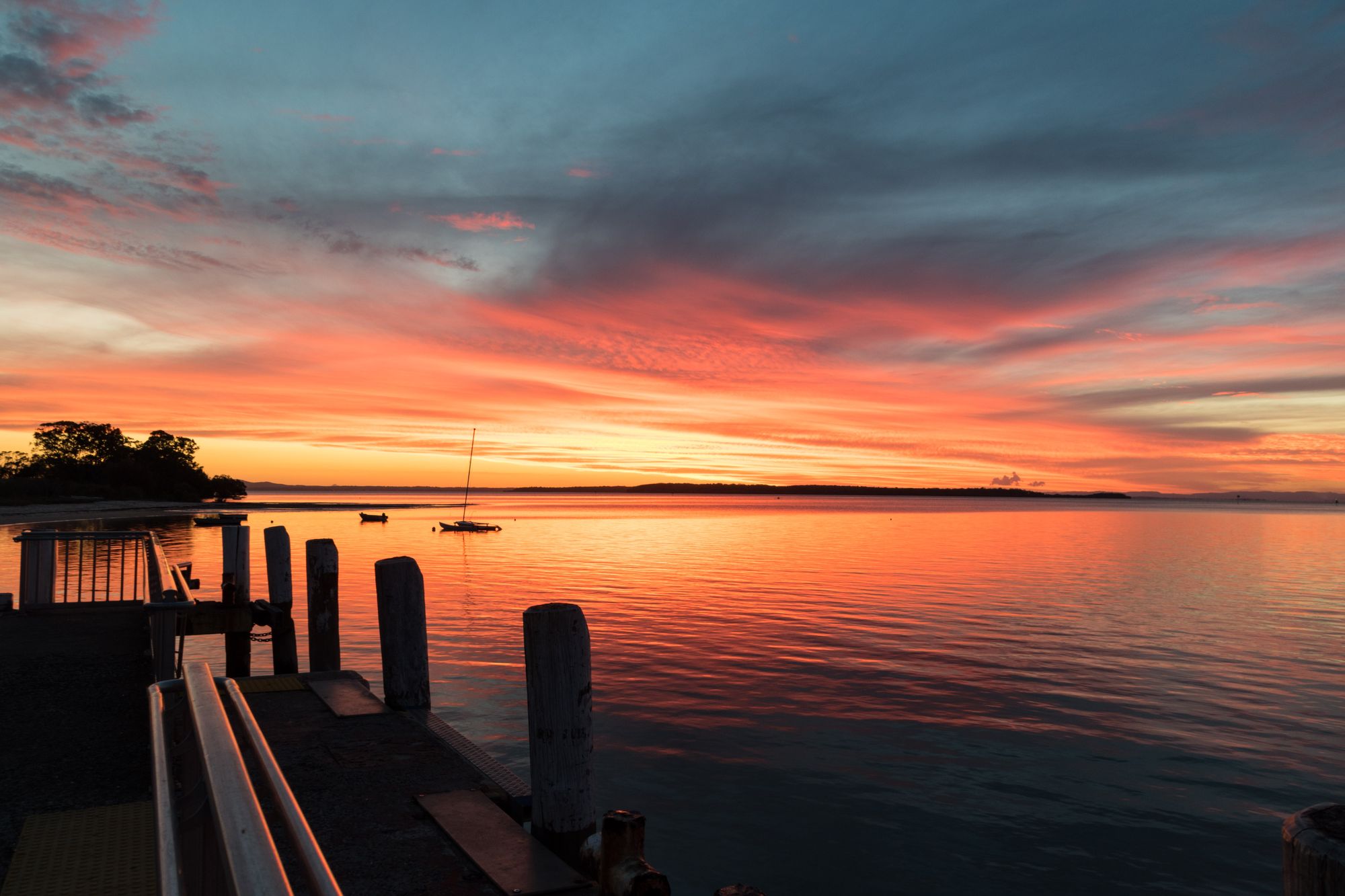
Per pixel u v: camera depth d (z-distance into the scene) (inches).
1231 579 1400.1
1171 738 484.4
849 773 426.0
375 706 268.1
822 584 1306.6
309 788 200.5
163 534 2389.3
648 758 445.7
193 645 695.1
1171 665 681.6
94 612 438.9
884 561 1798.7
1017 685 608.7
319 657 337.1
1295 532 3319.4
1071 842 352.5
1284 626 884.6
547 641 173.9
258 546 1973.4
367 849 168.4
